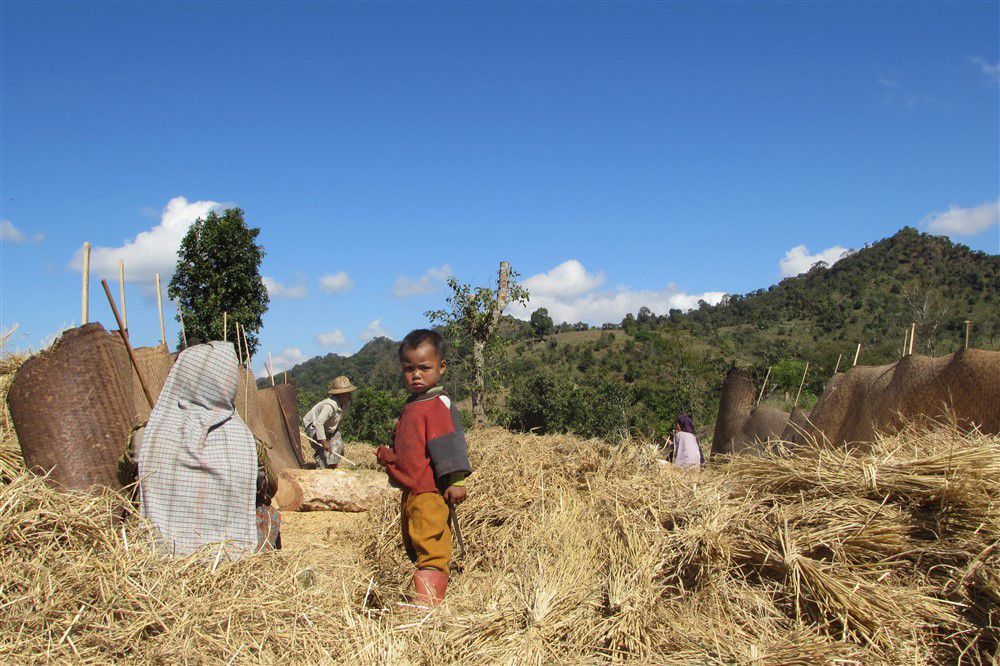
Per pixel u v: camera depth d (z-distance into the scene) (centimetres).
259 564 339
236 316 1808
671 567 357
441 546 369
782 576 345
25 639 260
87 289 453
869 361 4250
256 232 1892
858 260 13775
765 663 281
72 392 396
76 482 390
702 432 1673
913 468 375
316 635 294
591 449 578
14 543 301
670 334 3916
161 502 355
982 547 328
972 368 520
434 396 378
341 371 9894
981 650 298
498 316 1764
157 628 282
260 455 381
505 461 557
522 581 348
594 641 306
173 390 373
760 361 4809
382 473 697
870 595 315
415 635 303
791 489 411
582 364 6831
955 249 12669
